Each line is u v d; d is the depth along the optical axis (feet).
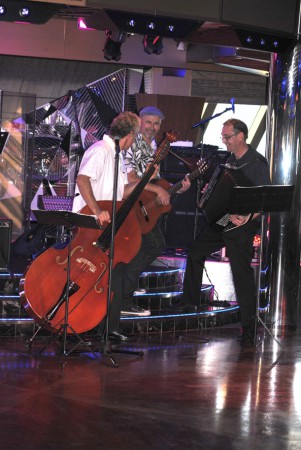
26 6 22.06
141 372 17.74
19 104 27.02
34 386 15.99
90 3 22.17
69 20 32.14
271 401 15.87
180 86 33.73
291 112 24.99
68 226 17.69
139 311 22.18
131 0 22.61
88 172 18.79
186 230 30.07
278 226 25.46
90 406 14.82
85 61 32.94
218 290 27.37
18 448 12.35
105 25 23.22
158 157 19.27
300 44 24.77
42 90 33.19
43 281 18.53
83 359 18.58
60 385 16.19
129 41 32.58
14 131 26.91
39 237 25.25
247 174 21.66
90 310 18.81
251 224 21.91
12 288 21.99
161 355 19.69
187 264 23.32
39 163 30.60
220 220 21.66
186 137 31.73
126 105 33.71
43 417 13.98
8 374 16.80
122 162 19.58
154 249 21.42
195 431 13.66
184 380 17.24
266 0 24.25
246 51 26.84
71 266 18.65
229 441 13.23
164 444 12.90
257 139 37.65
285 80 25.02
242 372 18.35
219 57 28.43
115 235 18.88
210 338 22.33
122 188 19.70
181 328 23.11
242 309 22.24
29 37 32.04
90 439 12.96
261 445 13.10
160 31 23.34
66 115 33.32
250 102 34.50
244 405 15.47
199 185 29.27
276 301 25.63
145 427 13.74
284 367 19.12
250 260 22.25
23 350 19.13
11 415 13.99
